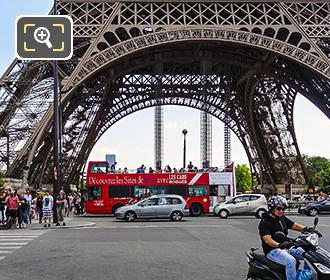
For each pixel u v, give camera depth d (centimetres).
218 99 8150
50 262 1959
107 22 5134
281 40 5581
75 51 5138
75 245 2545
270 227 1110
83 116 7231
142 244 2594
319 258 1020
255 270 1102
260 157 8075
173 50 6150
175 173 6044
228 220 4850
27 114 4956
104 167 6044
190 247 2453
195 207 5988
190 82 7875
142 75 7706
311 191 7950
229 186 6056
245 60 6269
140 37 5050
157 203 4788
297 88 6047
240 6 5391
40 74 5084
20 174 4781
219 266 1844
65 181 7494
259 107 7812
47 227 3822
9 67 5047
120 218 4725
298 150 7925
